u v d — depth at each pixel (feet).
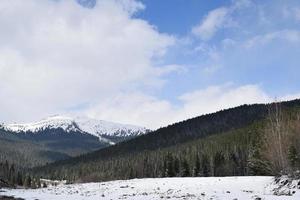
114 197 123.54
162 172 372.38
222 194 109.29
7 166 415.44
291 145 139.23
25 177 428.56
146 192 137.80
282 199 86.02
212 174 331.98
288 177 119.44
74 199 121.49
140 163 476.95
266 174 211.00
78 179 536.83
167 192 131.34
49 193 157.99
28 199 123.13
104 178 506.89
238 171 325.42
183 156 381.40
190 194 116.57
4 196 133.80
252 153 242.78
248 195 102.12
